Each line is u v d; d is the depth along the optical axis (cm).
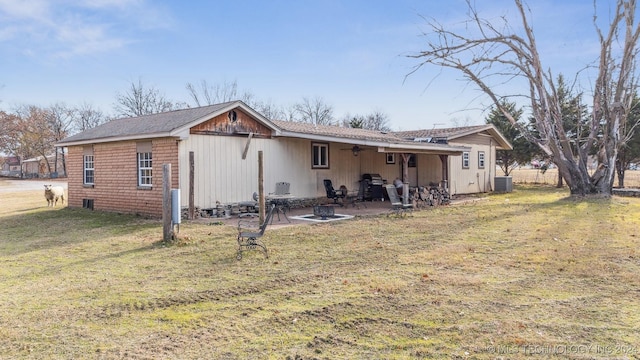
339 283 535
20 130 5144
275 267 624
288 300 473
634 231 889
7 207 1645
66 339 374
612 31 1527
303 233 905
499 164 2884
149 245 802
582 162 1645
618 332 370
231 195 1253
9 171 5738
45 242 862
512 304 446
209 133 1195
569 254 677
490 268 600
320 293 495
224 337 375
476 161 2114
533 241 795
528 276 555
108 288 527
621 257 654
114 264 658
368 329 387
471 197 1866
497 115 2644
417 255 689
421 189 1445
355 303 456
